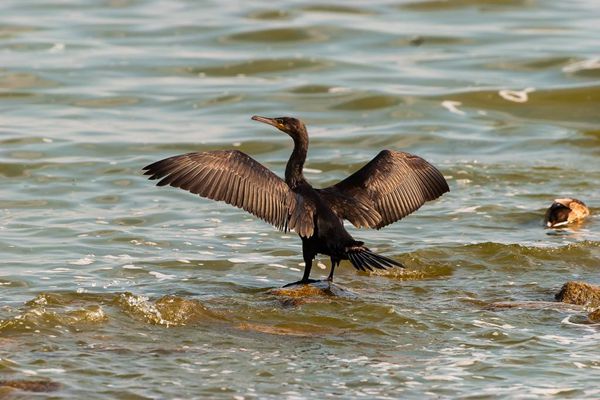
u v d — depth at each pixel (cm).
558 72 2419
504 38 2666
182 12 2873
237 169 1133
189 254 1442
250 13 2850
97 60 2469
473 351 1088
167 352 1067
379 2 2970
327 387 995
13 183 1748
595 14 2873
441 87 2328
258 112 2191
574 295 1249
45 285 1292
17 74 2344
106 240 1487
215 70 2439
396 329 1150
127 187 1752
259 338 1116
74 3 2950
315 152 1969
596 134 2081
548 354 1078
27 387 967
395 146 2014
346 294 1255
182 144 1981
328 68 2455
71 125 2067
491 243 1475
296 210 1169
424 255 1438
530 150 1989
